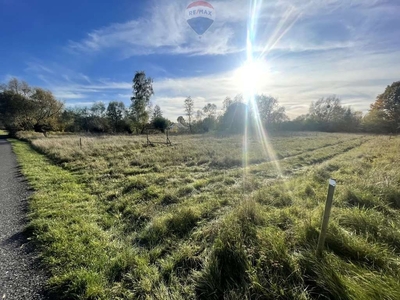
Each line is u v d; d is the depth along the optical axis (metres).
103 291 2.06
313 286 1.95
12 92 35.47
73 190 5.41
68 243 2.88
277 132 40.88
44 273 2.35
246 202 3.60
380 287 1.74
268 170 7.77
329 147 15.27
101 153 11.79
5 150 14.05
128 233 3.31
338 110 55.69
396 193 3.67
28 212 4.02
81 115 49.12
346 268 2.02
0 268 2.42
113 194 5.07
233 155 10.81
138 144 16.23
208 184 6.03
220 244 2.47
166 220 3.46
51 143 15.24
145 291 2.07
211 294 1.98
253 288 1.96
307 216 3.08
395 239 2.44
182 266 2.44
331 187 2.06
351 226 2.78
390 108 40.09
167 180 6.39
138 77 38.44
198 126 52.03
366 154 10.02
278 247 2.33
